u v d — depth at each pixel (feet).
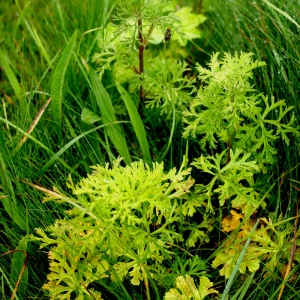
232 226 2.08
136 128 2.13
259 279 1.99
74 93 2.51
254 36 2.46
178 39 2.66
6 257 2.02
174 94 2.19
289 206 2.01
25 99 2.40
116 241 1.81
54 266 1.88
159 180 1.76
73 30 2.79
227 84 1.89
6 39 2.92
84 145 2.34
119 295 1.98
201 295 1.81
